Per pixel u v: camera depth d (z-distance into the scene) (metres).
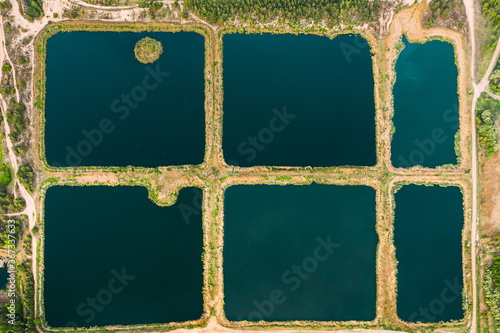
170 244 43.53
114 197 43.81
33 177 43.34
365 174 44.00
